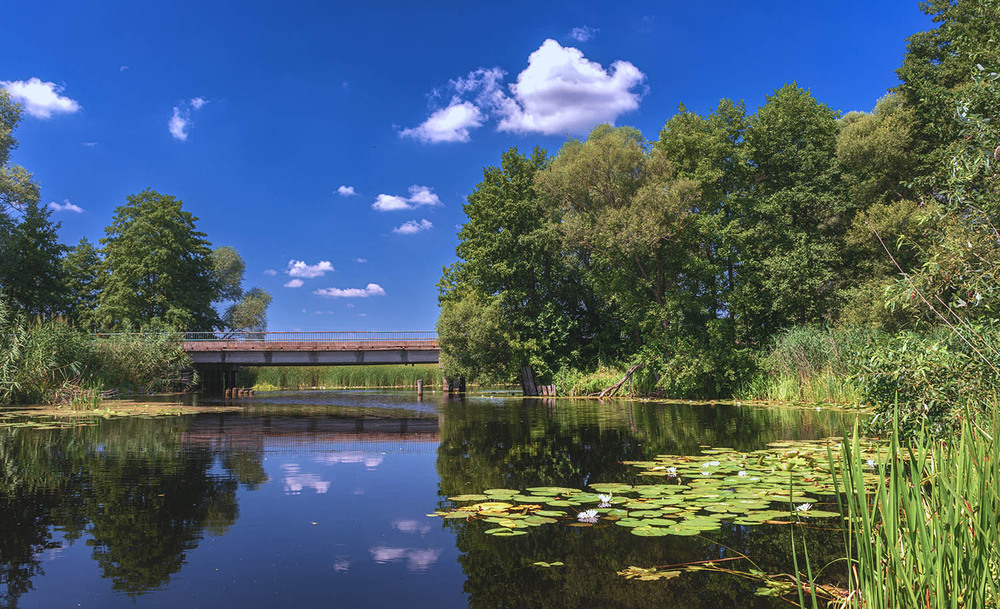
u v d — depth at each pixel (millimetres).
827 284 22703
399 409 16766
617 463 6359
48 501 4609
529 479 5516
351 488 5176
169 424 11539
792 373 17250
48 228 39094
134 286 39156
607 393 24391
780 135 24359
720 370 20453
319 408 17219
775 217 23469
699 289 24109
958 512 1888
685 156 25125
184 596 2641
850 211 23125
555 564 3086
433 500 4652
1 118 27812
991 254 4855
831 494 4590
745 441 8062
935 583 1846
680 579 2846
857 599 2141
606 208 22938
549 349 27797
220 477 5711
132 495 4852
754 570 2961
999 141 4992
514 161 28391
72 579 2855
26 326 17188
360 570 3012
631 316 24641
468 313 26828
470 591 2709
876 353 5484
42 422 11672
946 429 4582
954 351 5234
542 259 27859
